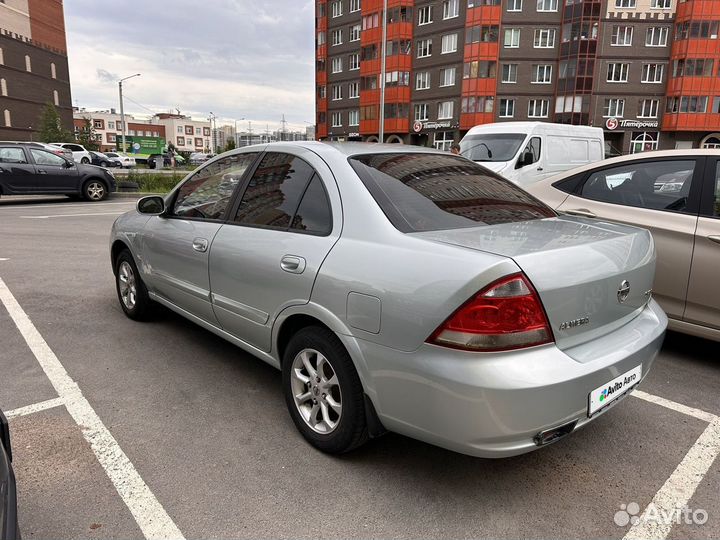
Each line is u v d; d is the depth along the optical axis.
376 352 2.30
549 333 2.11
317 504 2.35
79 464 2.62
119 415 3.11
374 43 47.97
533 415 2.02
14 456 2.67
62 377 3.61
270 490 2.44
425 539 2.15
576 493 2.46
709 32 38.56
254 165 3.37
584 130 12.01
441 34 43.75
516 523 2.25
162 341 4.30
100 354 4.02
